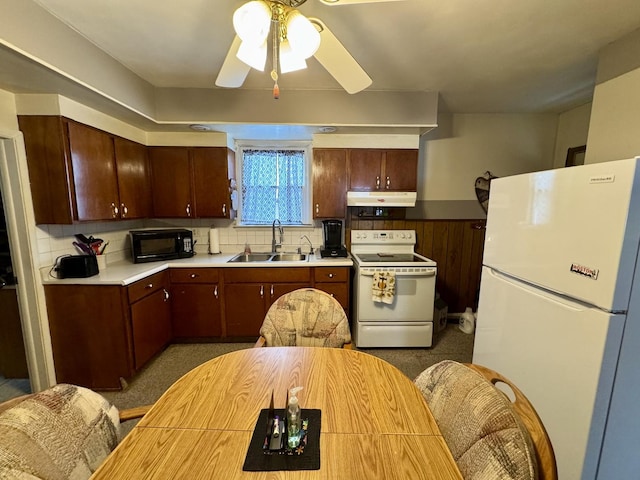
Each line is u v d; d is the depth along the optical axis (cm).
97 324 208
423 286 268
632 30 164
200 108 245
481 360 184
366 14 149
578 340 117
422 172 334
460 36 170
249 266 272
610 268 105
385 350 276
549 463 68
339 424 86
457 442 80
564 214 124
